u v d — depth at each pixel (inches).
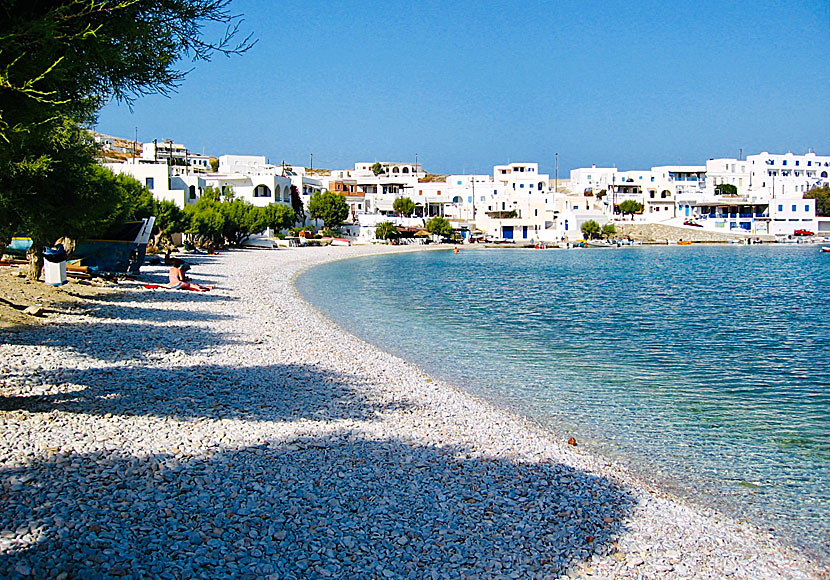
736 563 390.9
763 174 7682.1
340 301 1776.6
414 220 6171.3
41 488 385.1
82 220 941.8
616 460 569.9
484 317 1503.4
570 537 403.2
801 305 1786.4
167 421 545.3
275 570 330.0
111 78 397.7
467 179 7121.1
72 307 1149.7
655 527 428.8
